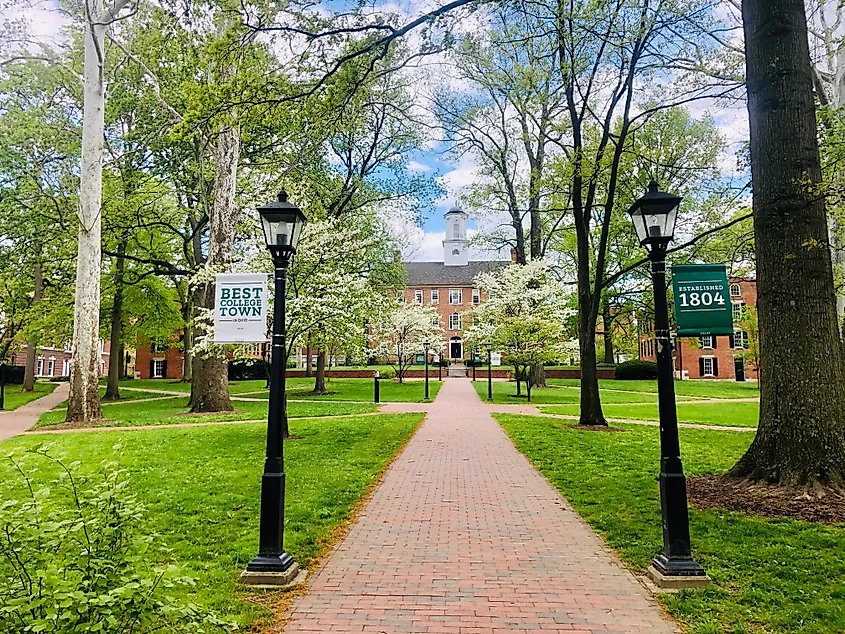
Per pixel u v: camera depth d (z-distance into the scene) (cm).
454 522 711
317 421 1758
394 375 4459
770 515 678
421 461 1112
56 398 3169
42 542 302
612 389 3375
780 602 462
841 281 1223
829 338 750
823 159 1037
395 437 1389
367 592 498
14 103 2434
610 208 1519
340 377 4744
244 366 4734
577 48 1389
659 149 1791
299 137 2022
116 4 1691
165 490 859
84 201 1742
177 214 2770
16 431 1622
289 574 521
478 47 1614
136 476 958
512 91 1981
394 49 1078
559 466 1039
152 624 320
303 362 5116
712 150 2247
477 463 1092
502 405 2378
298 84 1003
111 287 2836
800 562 541
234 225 2006
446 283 7069
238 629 424
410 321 3975
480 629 428
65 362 6506
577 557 585
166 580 307
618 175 1697
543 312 2667
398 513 753
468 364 5178
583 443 1291
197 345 1594
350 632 423
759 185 791
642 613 455
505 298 2733
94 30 1695
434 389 3322
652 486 875
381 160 2883
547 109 2205
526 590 502
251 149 2362
